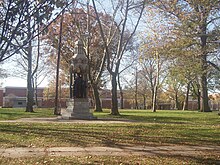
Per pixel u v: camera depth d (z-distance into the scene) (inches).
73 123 786.2
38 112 1427.2
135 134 583.5
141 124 778.2
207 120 1058.7
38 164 332.5
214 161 367.6
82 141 492.1
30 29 221.1
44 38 1434.5
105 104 3408.0
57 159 358.3
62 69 2094.0
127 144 477.7
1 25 217.3
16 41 225.6
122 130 636.1
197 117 1206.9
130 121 932.0
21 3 213.0
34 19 219.8
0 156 374.0
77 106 984.9
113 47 1600.6
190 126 754.8
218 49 925.2
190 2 823.1
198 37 904.9
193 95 2898.6
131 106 3796.8
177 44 935.0
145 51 1122.7
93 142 485.7
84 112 983.0
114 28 1435.8
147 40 1127.0
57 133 577.3
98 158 368.5
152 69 2529.5
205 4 784.3
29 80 1501.0
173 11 883.4
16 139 503.5
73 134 564.7
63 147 441.7
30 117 1071.0
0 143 465.1
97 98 1662.2
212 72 1154.0
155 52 1048.2
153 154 402.3
